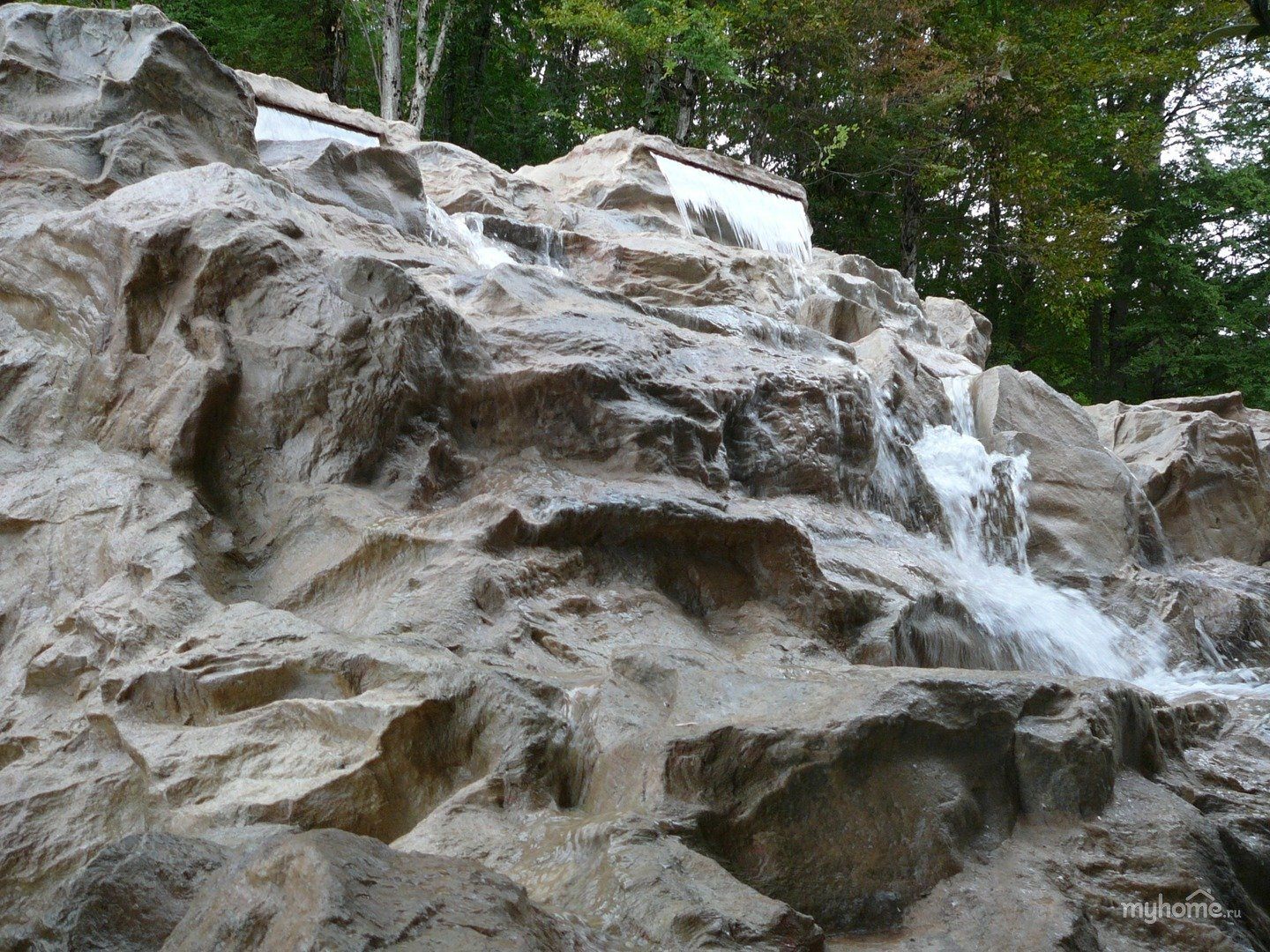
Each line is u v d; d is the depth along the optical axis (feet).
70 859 13.09
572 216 43.27
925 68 79.97
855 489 29.04
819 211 87.30
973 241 90.99
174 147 26.35
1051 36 85.40
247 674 14.87
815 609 21.24
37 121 25.75
